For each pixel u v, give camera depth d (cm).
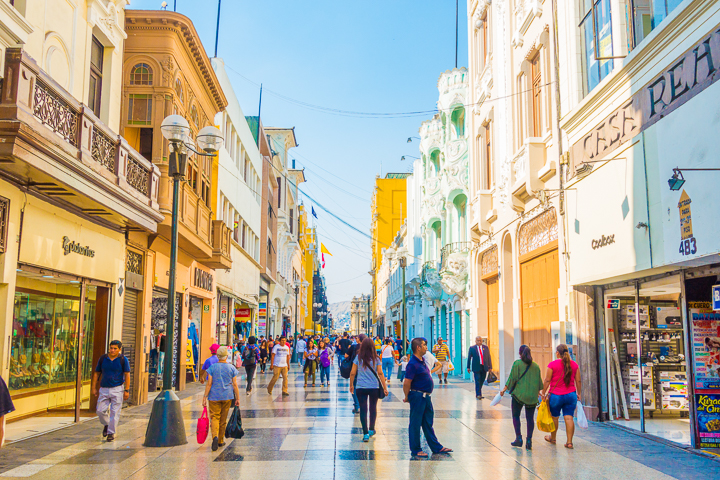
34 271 1000
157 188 1400
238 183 2852
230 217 2709
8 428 1054
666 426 1057
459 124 2664
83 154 991
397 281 4978
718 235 745
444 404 1456
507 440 966
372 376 973
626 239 1003
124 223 1294
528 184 1446
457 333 2736
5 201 895
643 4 1019
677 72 870
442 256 2530
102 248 1253
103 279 1259
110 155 1130
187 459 816
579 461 806
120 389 977
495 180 1920
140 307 1509
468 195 2358
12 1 959
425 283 3069
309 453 855
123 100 1494
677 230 845
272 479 704
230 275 2736
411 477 715
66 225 1091
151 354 1733
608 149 1089
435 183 3123
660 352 1169
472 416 1245
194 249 1852
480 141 2144
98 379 975
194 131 1802
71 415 1220
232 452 863
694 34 823
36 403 1186
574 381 920
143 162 1297
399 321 4878
